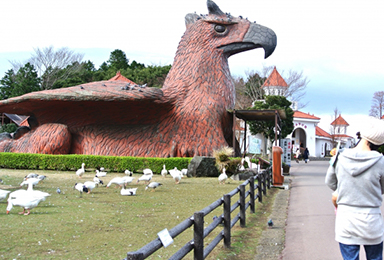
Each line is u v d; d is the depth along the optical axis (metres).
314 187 13.95
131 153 19.98
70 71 48.97
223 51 20.61
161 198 10.04
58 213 7.41
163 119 20.06
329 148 62.66
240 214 7.08
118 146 20.22
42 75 46.53
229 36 20.44
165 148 19.70
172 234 3.56
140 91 18.52
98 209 8.05
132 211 7.97
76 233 5.91
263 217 8.07
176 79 20.31
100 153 20.19
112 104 18.75
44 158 18.77
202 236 4.27
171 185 13.30
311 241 5.93
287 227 7.02
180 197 10.32
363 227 3.18
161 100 19.03
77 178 14.79
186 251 3.95
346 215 3.28
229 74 20.97
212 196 10.66
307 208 9.11
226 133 20.84
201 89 19.80
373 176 3.21
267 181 13.14
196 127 19.34
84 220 6.88
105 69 63.38
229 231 5.68
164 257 4.94
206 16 20.92
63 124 20.55
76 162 18.59
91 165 18.64
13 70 47.41
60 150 20.08
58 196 9.75
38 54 46.06
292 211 8.73
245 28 20.41
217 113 19.50
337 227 3.36
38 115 20.88
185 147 19.23
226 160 15.63
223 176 13.78
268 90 48.94
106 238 5.68
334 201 3.61
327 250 5.43
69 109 19.89
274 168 13.73
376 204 3.22
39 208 7.88
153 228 6.43
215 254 5.26
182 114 19.52
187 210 8.26
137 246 5.28
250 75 52.94
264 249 5.54
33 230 5.96
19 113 20.78
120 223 6.75
